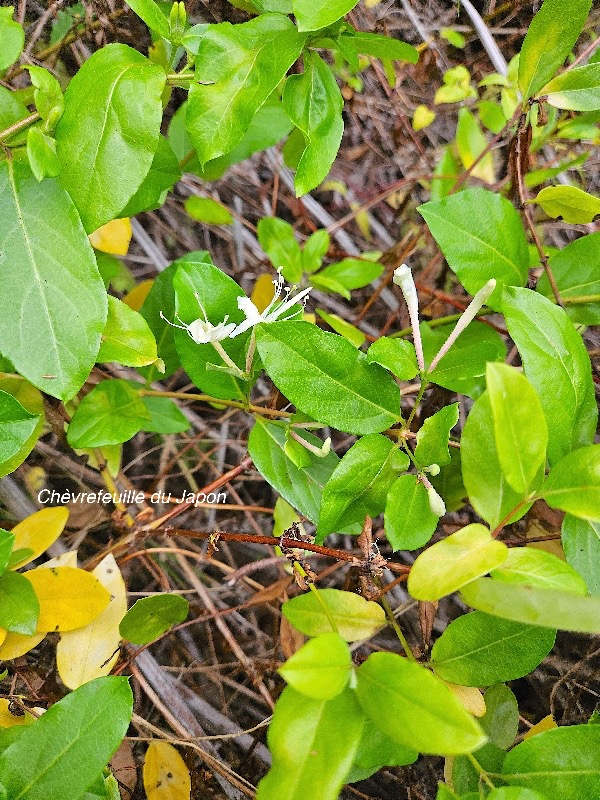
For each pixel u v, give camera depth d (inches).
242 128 7.7
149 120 7.4
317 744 5.8
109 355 8.7
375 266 13.6
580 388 7.8
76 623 9.9
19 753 6.9
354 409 8.1
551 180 15.9
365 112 18.4
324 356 7.9
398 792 13.7
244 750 13.7
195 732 13.0
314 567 15.4
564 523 8.0
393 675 6.0
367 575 8.3
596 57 11.2
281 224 13.3
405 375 8.0
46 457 14.5
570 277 10.8
